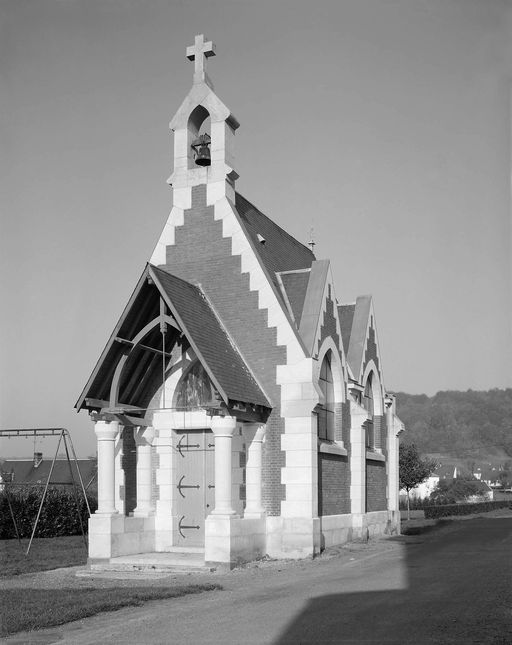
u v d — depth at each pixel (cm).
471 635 970
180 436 2086
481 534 2869
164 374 1994
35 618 1170
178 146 2305
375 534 2605
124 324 1909
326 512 2178
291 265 2662
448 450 8712
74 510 3038
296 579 1559
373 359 2811
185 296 2008
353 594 1298
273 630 1047
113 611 1258
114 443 1970
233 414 1873
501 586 1345
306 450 1981
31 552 2225
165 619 1166
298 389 2011
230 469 1820
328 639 977
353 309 2828
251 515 1956
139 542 1983
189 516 2045
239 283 2142
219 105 2262
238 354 2081
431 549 2150
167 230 2269
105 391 1973
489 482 10500
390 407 2959
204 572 1745
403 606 1168
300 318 2202
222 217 2205
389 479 2895
